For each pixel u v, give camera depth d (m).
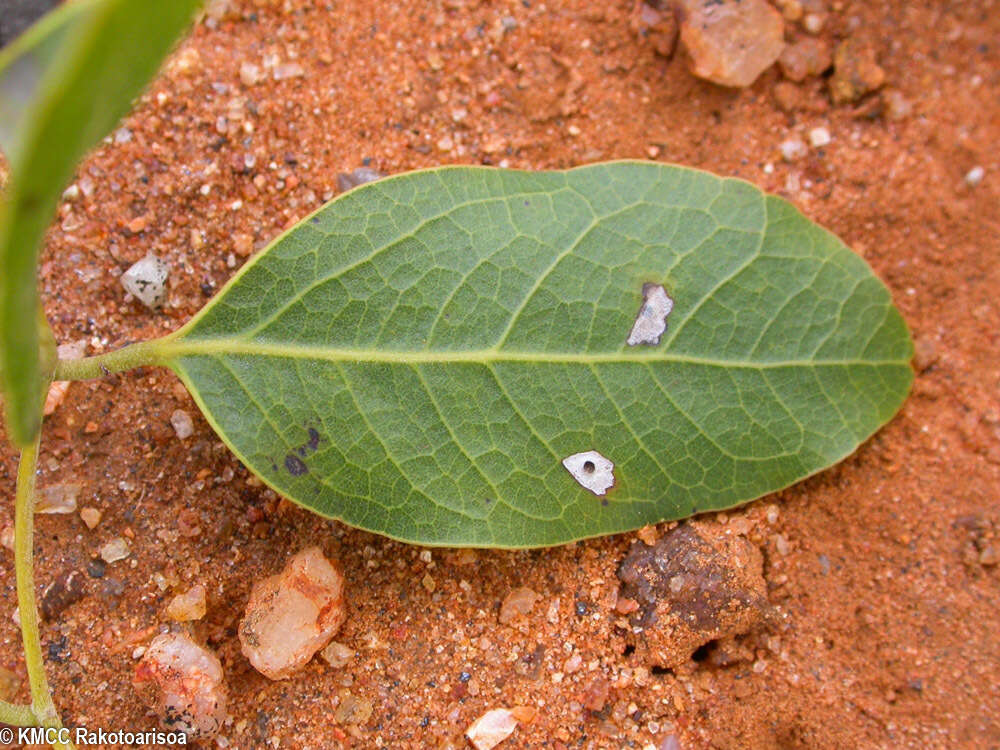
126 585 0.17
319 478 0.16
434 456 0.16
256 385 0.16
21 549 0.16
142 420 0.17
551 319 0.17
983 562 0.18
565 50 0.18
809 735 0.17
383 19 0.18
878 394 0.17
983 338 0.18
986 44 0.19
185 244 0.18
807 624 0.17
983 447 0.18
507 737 0.17
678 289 0.17
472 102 0.18
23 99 0.15
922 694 0.17
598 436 0.17
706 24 0.18
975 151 0.19
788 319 0.17
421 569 0.17
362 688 0.17
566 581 0.17
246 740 0.17
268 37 0.18
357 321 0.16
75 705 0.16
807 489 0.18
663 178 0.17
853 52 0.19
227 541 0.17
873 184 0.18
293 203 0.18
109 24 0.13
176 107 0.18
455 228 0.17
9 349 0.14
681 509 0.17
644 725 0.17
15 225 0.13
